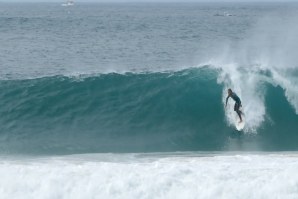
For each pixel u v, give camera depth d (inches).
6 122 2886.3
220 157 2178.9
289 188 1700.3
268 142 2674.7
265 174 1820.9
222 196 1673.2
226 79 3038.9
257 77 3004.4
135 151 2501.2
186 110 2947.8
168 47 7539.4
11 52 6811.0
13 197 1691.7
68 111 2960.1
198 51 6899.6
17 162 2155.5
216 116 2893.7
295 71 3019.2
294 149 2529.5
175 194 1688.0
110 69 5369.1
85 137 2753.4
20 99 3019.2
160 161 2161.7
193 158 2228.1
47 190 1717.5
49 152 2475.4
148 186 1723.7
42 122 2888.8
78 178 1780.3
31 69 5300.2
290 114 2888.8
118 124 2888.8
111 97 3031.5
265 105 2918.3
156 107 2967.5
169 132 2834.6
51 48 7406.5
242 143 2662.4
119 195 1688.0
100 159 2261.3
